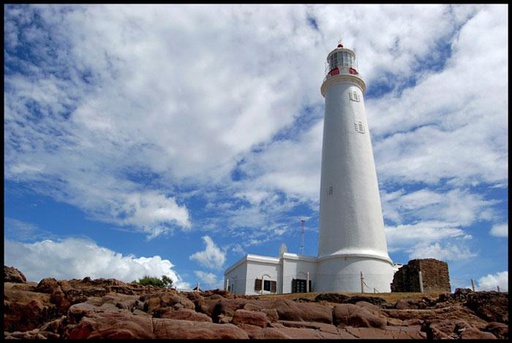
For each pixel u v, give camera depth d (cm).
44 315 1730
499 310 1853
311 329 1505
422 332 1517
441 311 1942
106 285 2461
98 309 1656
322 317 1647
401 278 3422
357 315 1627
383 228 3925
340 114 4238
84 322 1227
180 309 1653
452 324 1549
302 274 3897
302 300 2533
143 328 1205
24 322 1664
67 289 2173
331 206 3912
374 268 3591
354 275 3556
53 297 1847
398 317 1895
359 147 4075
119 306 1780
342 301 2458
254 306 1709
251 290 3844
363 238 3709
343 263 3638
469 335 1380
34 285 2088
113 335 1149
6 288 1862
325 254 3825
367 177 3966
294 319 1641
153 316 1648
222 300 1781
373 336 1481
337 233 3784
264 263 3959
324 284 3716
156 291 2444
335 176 3988
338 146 4094
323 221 3962
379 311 1952
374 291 3503
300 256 3950
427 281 3170
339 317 1650
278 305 1698
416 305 2144
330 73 4534
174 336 1187
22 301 1773
